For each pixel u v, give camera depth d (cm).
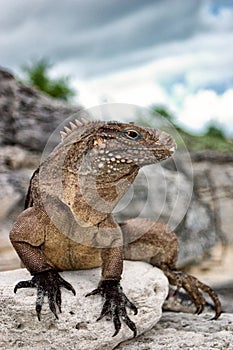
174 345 79
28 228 77
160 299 83
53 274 77
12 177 135
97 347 75
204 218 142
